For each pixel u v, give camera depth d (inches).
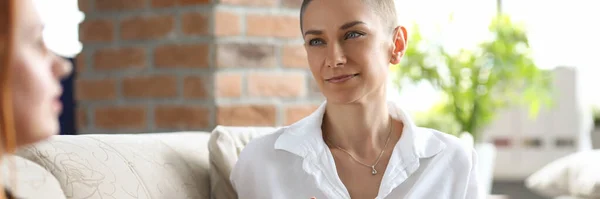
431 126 172.1
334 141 51.6
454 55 144.6
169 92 75.1
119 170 45.2
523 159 189.5
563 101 184.1
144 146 49.8
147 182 46.5
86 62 81.6
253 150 51.9
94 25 80.7
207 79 72.6
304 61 78.3
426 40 144.5
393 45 50.0
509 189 197.5
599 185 116.5
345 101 48.1
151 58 76.4
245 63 74.1
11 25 20.8
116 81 79.0
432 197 50.1
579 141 183.5
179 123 74.5
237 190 52.4
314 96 79.6
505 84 156.3
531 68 147.4
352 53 47.6
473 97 144.5
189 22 73.4
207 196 52.2
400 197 49.9
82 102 82.2
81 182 42.4
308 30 48.2
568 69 183.6
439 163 50.7
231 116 73.0
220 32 72.3
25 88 22.4
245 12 74.2
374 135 50.9
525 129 188.2
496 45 144.7
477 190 51.3
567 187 124.0
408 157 49.9
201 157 54.3
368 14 47.6
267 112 75.5
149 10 76.2
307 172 49.8
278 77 76.5
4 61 20.8
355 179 50.2
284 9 77.0
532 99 158.1
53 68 24.1
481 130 150.3
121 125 78.8
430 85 147.9
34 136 23.0
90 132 81.5
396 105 52.4
